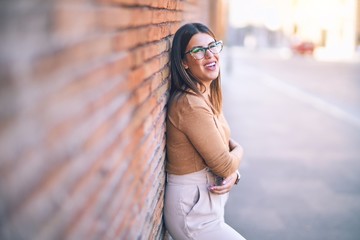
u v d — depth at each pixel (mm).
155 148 2328
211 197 2650
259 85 20016
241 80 22109
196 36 2725
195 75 2764
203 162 2654
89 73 1213
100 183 1348
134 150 1827
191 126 2547
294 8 58094
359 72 25906
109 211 1465
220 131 2725
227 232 2629
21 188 872
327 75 24281
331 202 5707
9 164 833
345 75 24188
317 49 50875
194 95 2609
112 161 1477
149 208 2240
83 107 1169
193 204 2646
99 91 1305
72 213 1118
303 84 20328
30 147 899
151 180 2258
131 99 1744
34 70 911
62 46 1032
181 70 2730
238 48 60719
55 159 1007
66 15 1055
